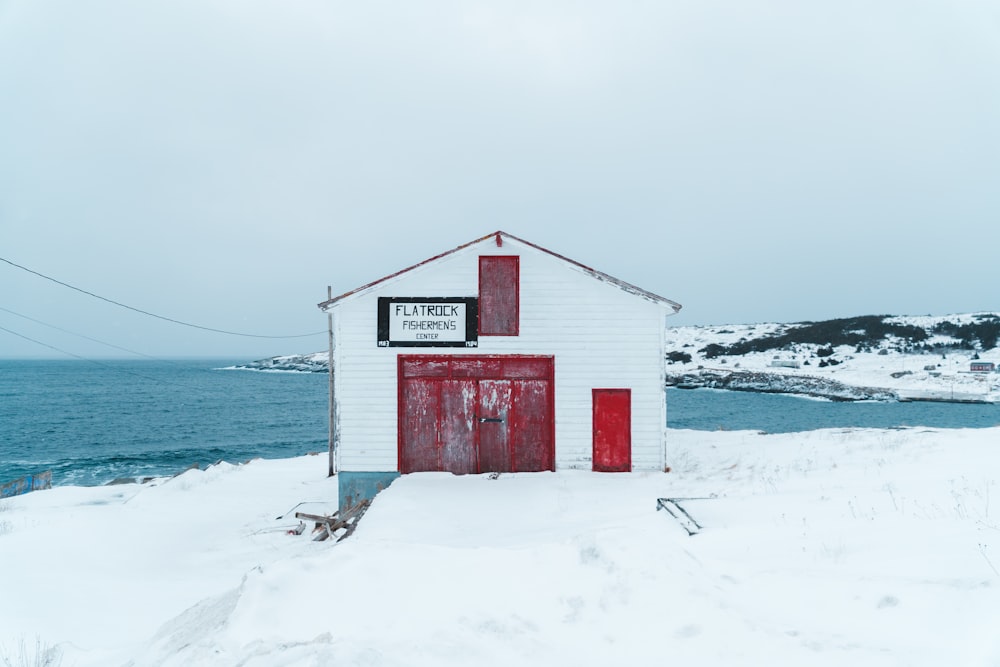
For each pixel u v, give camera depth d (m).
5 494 21.59
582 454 13.78
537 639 4.01
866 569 5.17
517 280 13.89
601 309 13.83
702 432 22.88
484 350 13.85
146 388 116.19
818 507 8.05
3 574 9.31
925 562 5.07
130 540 12.05
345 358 13.87
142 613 7.91
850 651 3.70
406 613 4.44
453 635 3.94
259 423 59.66
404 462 13.80
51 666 5.56
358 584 4.91
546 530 9.05
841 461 12.85
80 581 9.27
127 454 41.12
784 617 4.38
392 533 9.66
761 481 11.30
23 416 65.12
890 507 7.41
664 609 4.30
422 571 5.09
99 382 136.88
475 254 13.89
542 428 13.88
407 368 13.88
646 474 13.50
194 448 43.81
